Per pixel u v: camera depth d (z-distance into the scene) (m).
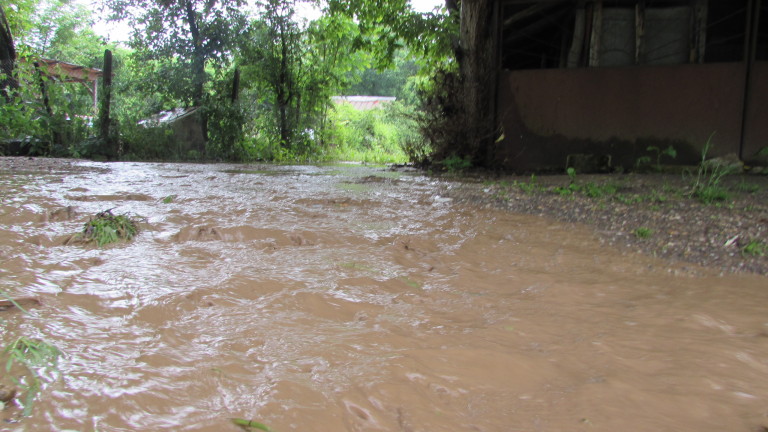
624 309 2.71
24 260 3.05
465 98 11.51
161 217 4.36
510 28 13.45
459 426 1.57
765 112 9.69
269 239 3.87
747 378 1.95
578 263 3.64
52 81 14.62
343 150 22.50
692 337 2.34
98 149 13.98
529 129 11.17
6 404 1.56
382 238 4.05
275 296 2.63
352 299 2.66
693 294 3.01
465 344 2.16
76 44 33.72
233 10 18.03
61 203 4.89
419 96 12.63
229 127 16.75
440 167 11.53
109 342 2.02
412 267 3.37
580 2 11.55
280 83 19.84
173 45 17.48
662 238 4.32
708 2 11.30
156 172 8.99
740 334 2.40
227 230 3.97
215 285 2.72
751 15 9.88
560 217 5.23
